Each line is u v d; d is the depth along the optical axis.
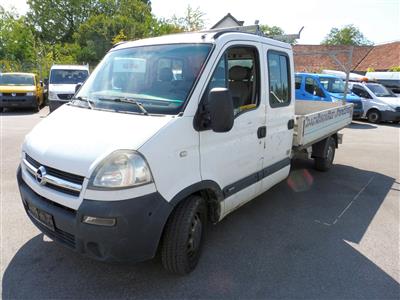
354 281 3.14
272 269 3.29
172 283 3.03
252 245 3.74
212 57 3.11
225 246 3.71
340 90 13.66
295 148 4.98
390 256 3.59
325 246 3.77
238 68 3.48
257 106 3.76
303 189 5.65
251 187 3.86
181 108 2.83
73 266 3.22
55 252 3.44
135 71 3.39
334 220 4.46
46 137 2.90
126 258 2.57
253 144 3.74
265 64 3.85
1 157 6.95
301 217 4.53
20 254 3.39
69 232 2.56
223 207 3.43
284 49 4.28
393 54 31.08
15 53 34.75
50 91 13.21
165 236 2.91
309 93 12.43
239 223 4.30
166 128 2.66
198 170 2.98
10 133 9.66
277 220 4.42
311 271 3.28
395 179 6.36
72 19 51.97
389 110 14.17
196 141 2.91
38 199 2.79
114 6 51.94
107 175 2.43
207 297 2.87
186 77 3.04
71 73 14.53
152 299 2.82
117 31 38.88
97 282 3.01
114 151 2.48
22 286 2.92
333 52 7.70
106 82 3.51
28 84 15.41
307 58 32.81
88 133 2.72
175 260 2.95
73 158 2.55
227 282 3.07
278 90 4.20
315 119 5.33
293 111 4.60
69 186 2.53
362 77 17.38
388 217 4.60
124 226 2.46
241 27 4.26
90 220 2.44
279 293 2.94
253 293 2.93
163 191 2.64
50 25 51.22
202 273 3.19
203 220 3.26
